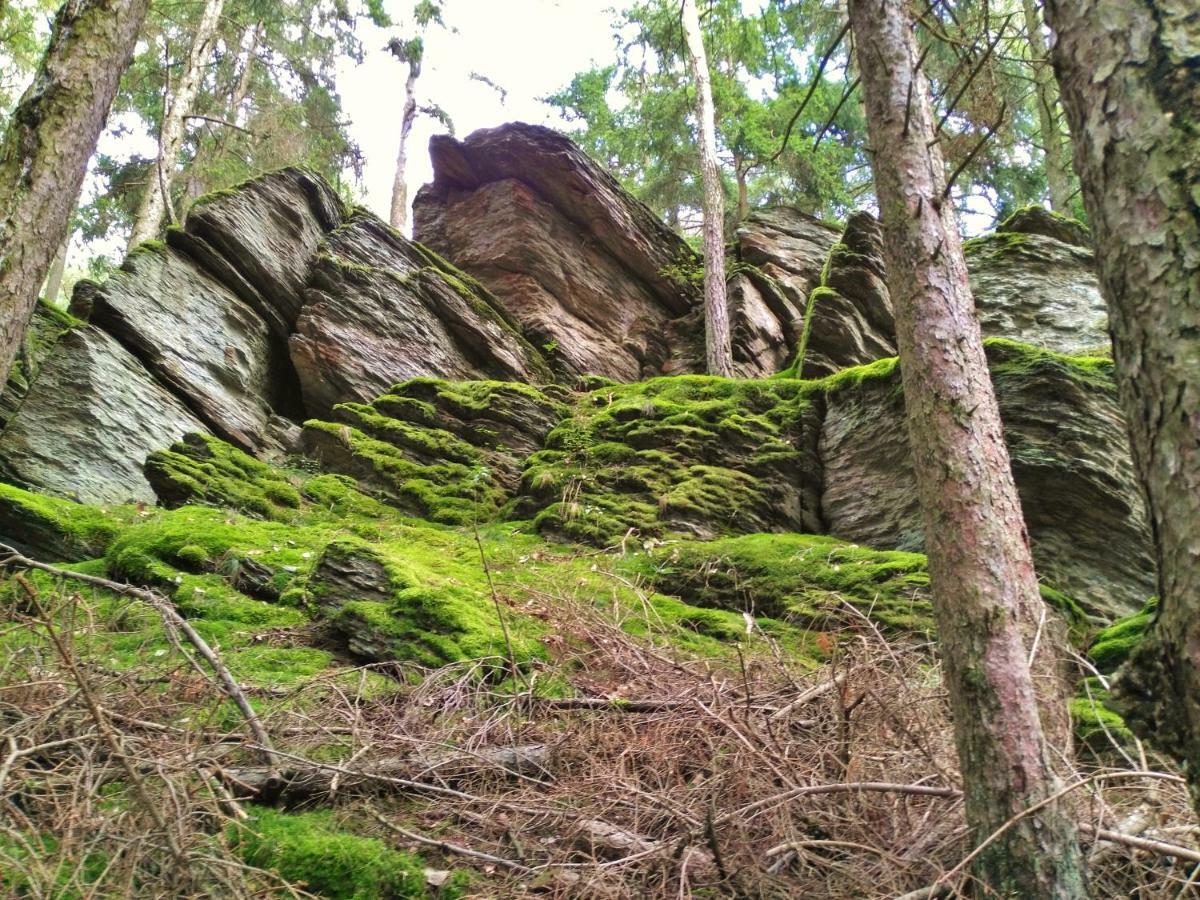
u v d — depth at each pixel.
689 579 7.50
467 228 15.80
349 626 5.33
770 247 17.05
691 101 18.23
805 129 18.73
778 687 4.40
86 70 5.33
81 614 4.91
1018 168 16.52
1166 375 1.72
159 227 16.98
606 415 10.86
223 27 19.20
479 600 5.82
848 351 12.30
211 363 11.43
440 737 4.00
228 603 5.86
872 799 3.29
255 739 3.56
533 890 3.00
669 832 3.36
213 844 2.66
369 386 12.21
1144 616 6.21
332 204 14.27
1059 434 7.70
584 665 5.19
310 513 9.32
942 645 3.02
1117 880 2.83
